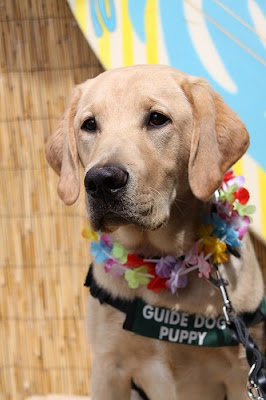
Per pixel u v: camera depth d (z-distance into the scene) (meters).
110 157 0.77
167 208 0.82
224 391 0.92
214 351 0.87
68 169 0.89
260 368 0.79
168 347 0.87
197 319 0.85
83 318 1.21
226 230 0.87
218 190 0.90
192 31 1.09
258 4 1.07
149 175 0.79
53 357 1.23
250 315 0.87
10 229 1.21
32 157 1.19
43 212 1.20
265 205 1.07
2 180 1.20
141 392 0.94
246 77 1.08
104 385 0.91
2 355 1.24
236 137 0.86
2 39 1.17
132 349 0.88
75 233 1.19
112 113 0.82
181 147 0.83
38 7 1.16
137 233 0.85
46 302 1.22
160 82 0.84
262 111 1.07
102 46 1.12
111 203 0.77
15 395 1.25
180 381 0.89
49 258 1.20
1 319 1.23
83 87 0.90
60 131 0.93
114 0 1.11
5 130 1.19
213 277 0.85
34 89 1.17
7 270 1.22
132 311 0.86
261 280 0.91
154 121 0.82
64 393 1.23
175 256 0.86
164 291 0.86
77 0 1.12
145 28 1.11
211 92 0.86
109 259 0.87
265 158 1.07
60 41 1.16
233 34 1.08
